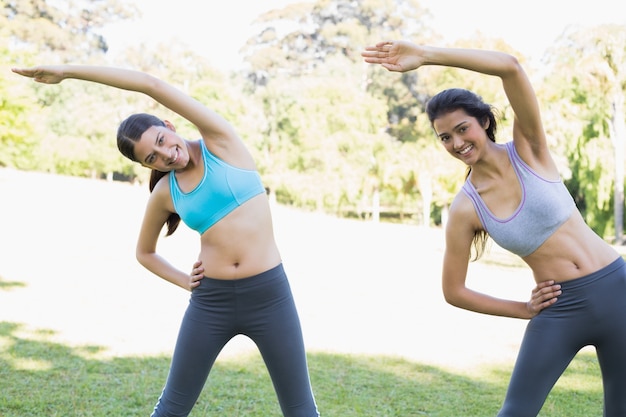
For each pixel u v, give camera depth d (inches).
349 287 376.5
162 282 360.5
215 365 195.5
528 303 103.0
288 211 983.0
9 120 882.8
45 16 1541.6
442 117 98.0
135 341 225.3
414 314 297.7
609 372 100.5
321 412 151.9
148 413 147.9
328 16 1550.2
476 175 102.8
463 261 106.5
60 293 315.6
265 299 107.2
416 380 185.0
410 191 1155.9
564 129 824.3
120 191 926.4
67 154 1280.8
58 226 603.5
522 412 99.6
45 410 147.2
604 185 837.2
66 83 1322.6
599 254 99.3
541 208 97.4
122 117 1333.7
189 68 1475.1
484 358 215.9
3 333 228.4
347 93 1181.7
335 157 1163.9
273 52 1562.5
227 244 106.7
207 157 107.4
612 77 797.9
